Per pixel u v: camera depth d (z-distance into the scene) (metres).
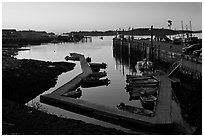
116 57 106.31
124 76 60.16
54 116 27.77
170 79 45.38
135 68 72.62
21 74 45.78
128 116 27.41
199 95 33.28
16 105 30.48
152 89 40.84
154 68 64.81
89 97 40.94
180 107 31.11
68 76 59.59
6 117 25.75
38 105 35.59
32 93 41.72
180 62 48.75
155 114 27.64
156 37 125.88
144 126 26.05
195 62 41.25
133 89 41.94
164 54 67.12
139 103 36.72
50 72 58.91
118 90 45.59
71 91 41.59
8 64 50.69
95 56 109.94
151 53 80.44
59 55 114.88
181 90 39.94
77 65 79.31
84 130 23.45
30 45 189.88
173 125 25.52
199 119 26.28
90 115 30.78
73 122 25.91
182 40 96.06
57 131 22.73
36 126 23.88
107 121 28.94
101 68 74.75
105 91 45.03
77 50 144.38
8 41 176.75
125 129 26.55
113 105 35.88
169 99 32.84
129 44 116.69
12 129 22.53
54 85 49.75
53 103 35.78
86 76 53.97
